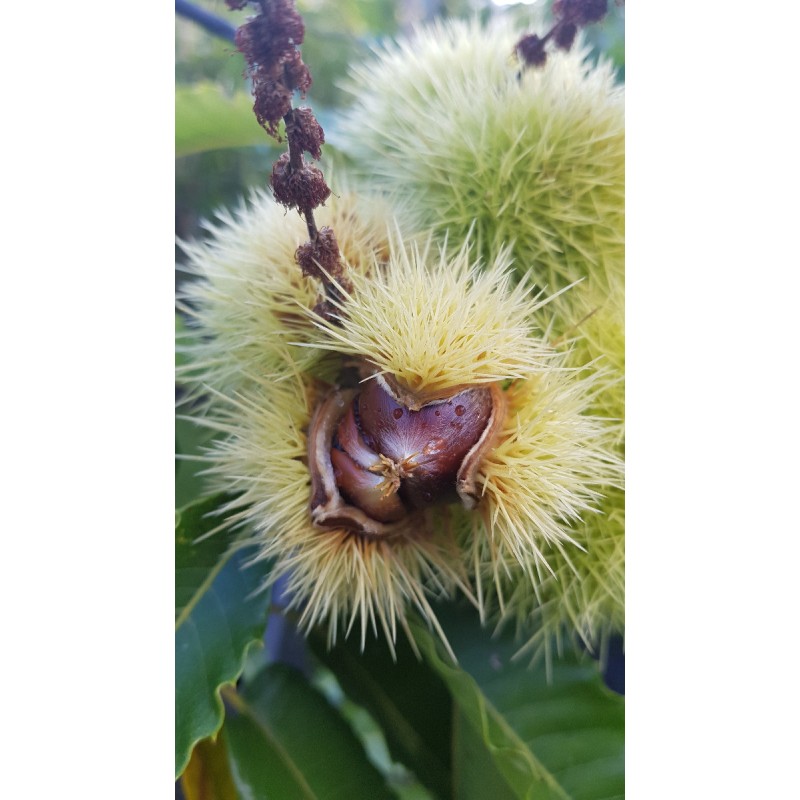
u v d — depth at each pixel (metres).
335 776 0.20
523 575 0.20
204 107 0.20
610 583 0.21
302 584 0.19
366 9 0.22
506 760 0.19
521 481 0.18
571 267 0.21
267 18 0.17
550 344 0.20
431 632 0.21
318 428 0.19
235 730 0.20
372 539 0.19
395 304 0.17
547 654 0.21
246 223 0.20
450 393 0.18
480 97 0.21
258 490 0.19
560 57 0.21
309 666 0.22
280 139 0.18
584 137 0.20
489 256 0.20
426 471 0.18
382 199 0.21
